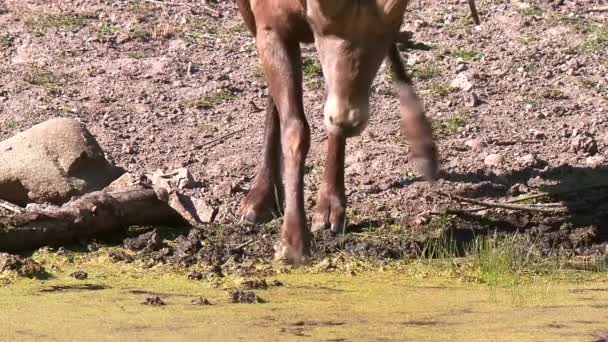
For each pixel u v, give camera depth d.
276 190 20.69
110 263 17.86
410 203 21.58
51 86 25.75
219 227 19.94
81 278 16.91
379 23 15.49
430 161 19.70
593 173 23.08
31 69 26.33
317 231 19.67
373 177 22.72
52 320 14.61
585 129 25.12
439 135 24.72
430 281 17.20
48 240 18.48
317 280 17.05
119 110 25.12
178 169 22.22
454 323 14.75
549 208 21.00
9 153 20.84
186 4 29.91
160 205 19.67
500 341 13.93
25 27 28.03
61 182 20.67
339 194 19.97
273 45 17.64
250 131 24.62
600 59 28.19
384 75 26.81
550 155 24.05
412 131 19.70
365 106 15.68
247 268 17.52
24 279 16.78
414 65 27.50
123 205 19.25
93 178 21.08
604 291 16.72
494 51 28.34
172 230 19.84
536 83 27.09
